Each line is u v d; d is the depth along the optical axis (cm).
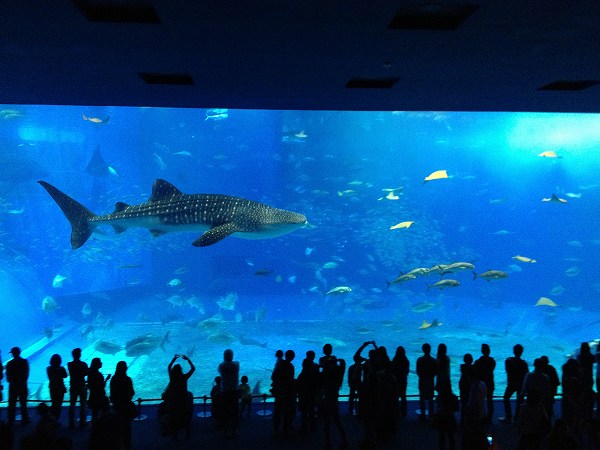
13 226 3666
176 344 2208
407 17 581
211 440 778
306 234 4722
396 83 819
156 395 1488
